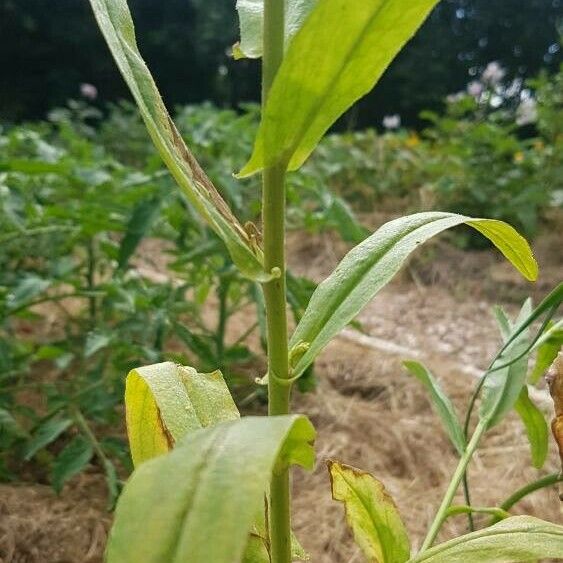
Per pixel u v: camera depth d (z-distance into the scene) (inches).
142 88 8.0
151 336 24.9
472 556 9.1
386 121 86.7
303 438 7.2
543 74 71.2
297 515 20.4
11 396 23.3
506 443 25.5
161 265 51.4
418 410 28.9
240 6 8.9
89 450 19.1
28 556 17.5
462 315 45.4
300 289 24.5
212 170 28.1
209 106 86.1
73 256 34.2
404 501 21.5
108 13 7.9
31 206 26.4
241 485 4.9
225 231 7.7
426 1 6.5
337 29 6.7
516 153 67.7
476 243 61.1
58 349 24.2
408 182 72.1
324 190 27.0
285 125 7.4
